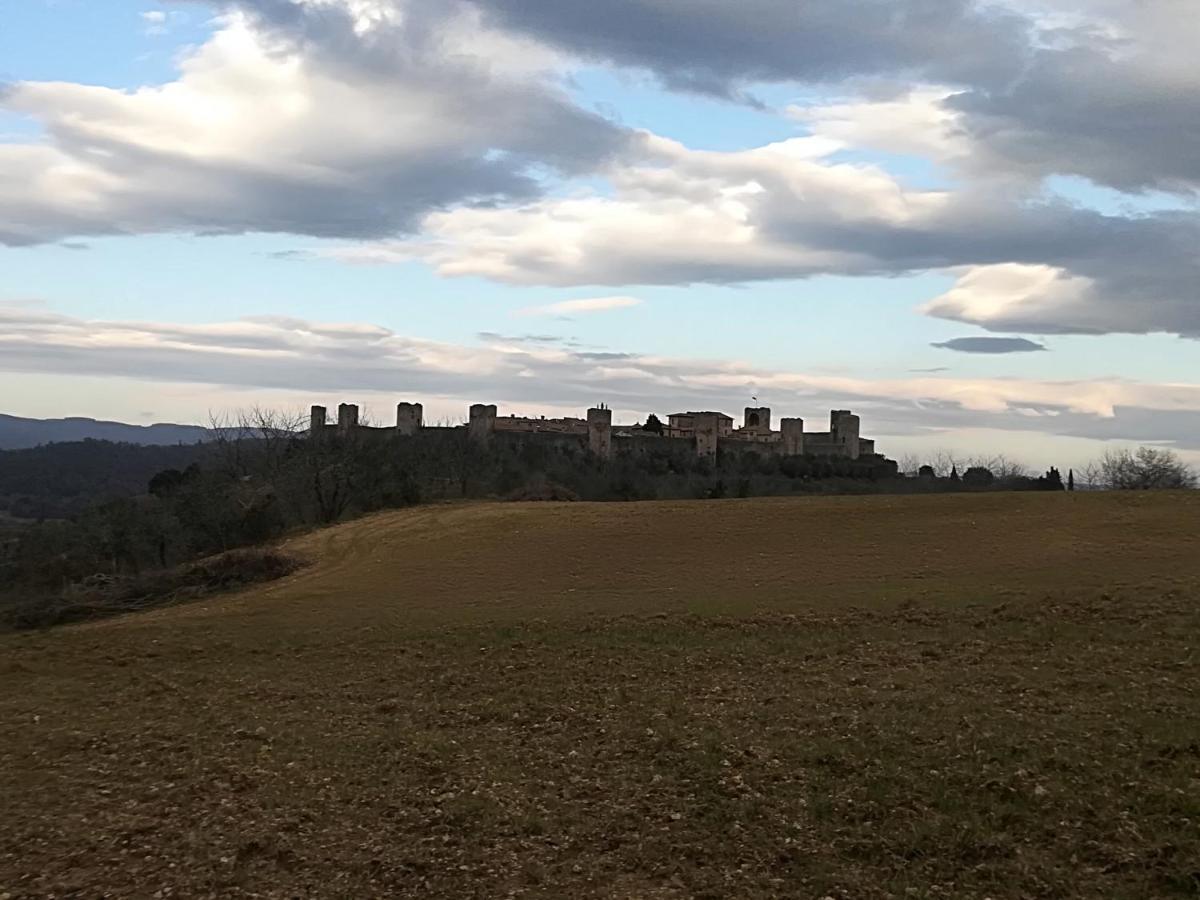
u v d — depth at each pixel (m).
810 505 59.28
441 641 32.31
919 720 18.31
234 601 44.38
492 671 27.42
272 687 26.56
